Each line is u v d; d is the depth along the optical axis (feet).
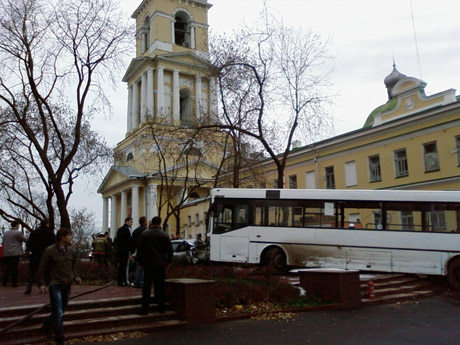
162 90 171.53
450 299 43.73
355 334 28.09
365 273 57.16
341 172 108.99
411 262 53.06
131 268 47.75
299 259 56.54
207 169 144.46
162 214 169.58
